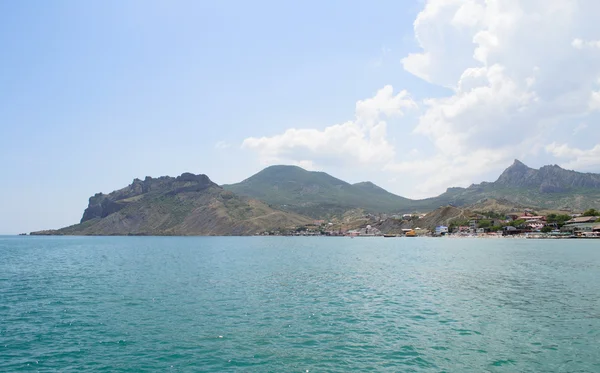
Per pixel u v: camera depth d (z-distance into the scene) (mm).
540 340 30297
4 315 39219
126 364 25859
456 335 31734
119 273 75500
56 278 68938
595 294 48562
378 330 33312
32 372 24562
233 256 122812
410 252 134125
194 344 29812
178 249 173250
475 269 76625
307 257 116000
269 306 42938
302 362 26125
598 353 27438
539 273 69312
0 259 119750
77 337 31656
